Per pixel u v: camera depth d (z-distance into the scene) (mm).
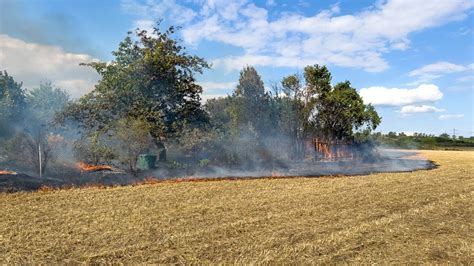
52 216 10023
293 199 12547
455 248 7652
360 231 8688
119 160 20719
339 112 29984
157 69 23875
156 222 9484
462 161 30812
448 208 11227
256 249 7492
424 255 7250
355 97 31875
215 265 6727
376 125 33188
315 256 7117
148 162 19984
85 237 8234
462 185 15859
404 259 7035
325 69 30062
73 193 13312
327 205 11594
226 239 8125
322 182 16625
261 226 9164
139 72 24000
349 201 12227
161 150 22797
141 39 25406
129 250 7438
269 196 13086
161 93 24844
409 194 13555
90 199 12312
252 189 14539
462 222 9711
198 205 11508
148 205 11484
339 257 7098
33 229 8789
